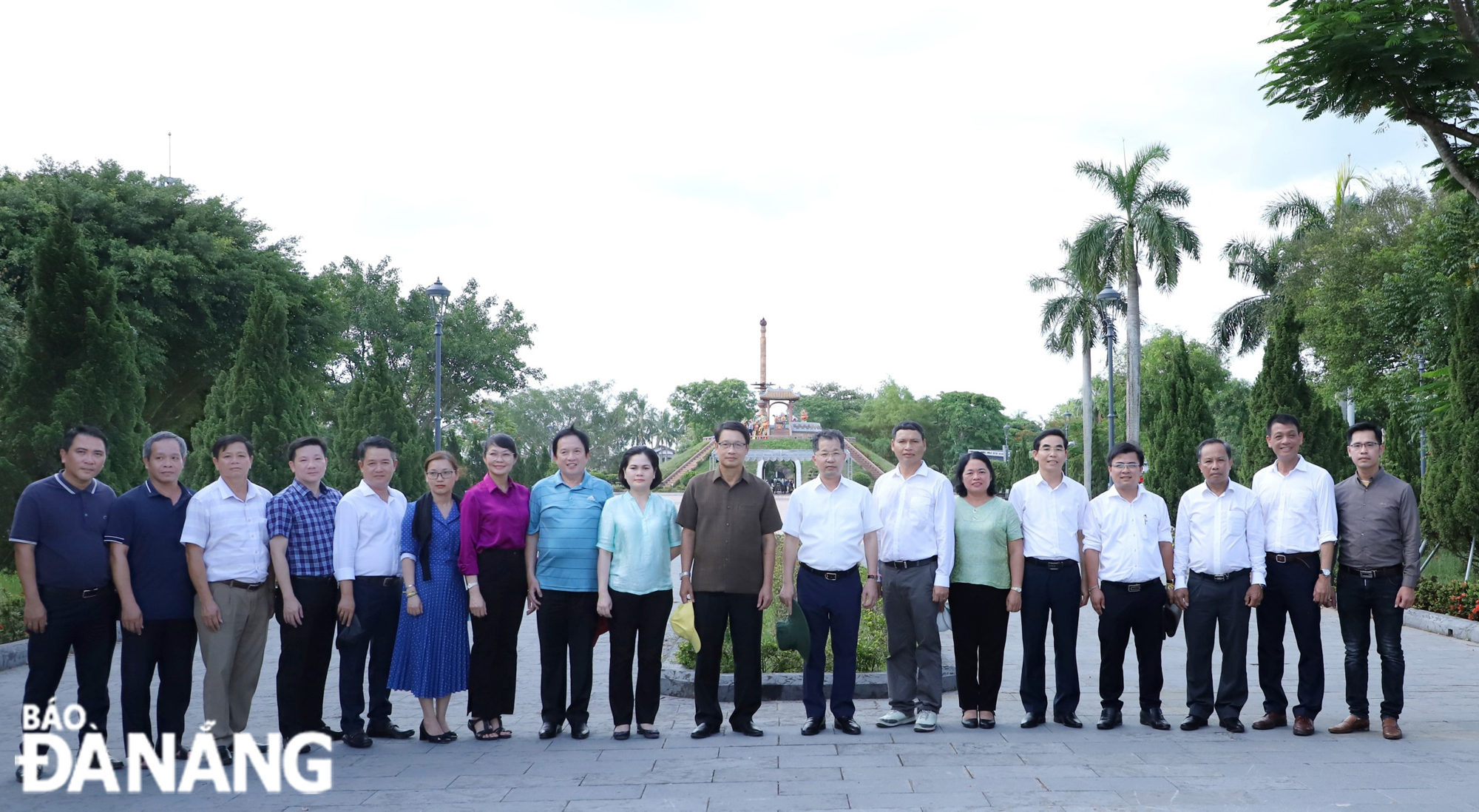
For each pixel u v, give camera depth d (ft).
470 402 171.53
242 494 19.56
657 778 17.17
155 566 18.70
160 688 18.98
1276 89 27.76
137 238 84.99
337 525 20.27
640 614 21.16
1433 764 17.85
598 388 253.24
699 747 19.88
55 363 41.42
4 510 39.60
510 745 20.36
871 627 29.50
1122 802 15.31
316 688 20.44
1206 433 69.36
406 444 74.33
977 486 22.11
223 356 90.43
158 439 19.01
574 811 15.14
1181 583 21.67
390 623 20.99
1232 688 21.33
